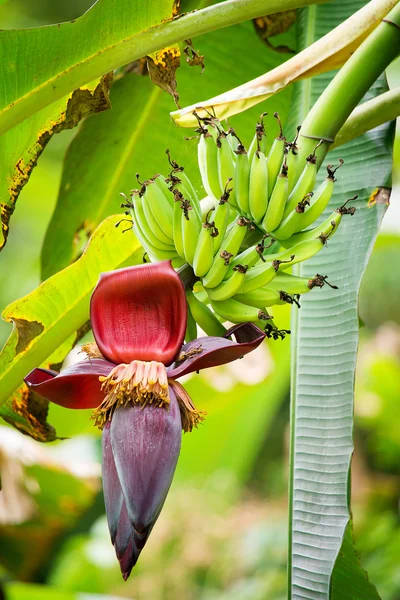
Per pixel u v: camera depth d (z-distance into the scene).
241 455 3.50
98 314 1.62
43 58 1.85
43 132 1.95
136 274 1.61
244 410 3.36
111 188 2.29
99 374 1.61
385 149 1.96
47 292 2.05
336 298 1.92
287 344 3.00
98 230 2.04
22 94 1.88
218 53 2.22
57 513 2.66
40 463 2.63
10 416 2.16
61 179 2.29
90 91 1.93
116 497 1.57
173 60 1.91
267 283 1.66
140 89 2.23
